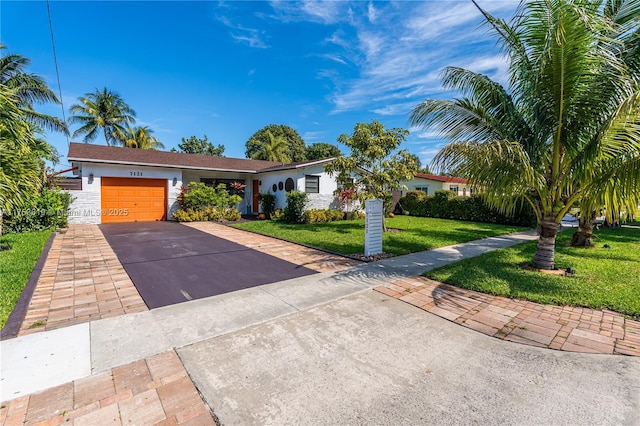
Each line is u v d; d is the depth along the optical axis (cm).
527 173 492
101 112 2917
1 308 376
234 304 425
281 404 228
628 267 617
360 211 1661
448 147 505
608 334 342
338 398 236
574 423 211
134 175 1403
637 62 496
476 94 596
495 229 1264
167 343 316
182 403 228
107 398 231
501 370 276
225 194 1594
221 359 289
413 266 641
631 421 212
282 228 1219
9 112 603
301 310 409
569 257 721
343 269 612
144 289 479
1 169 564
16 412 215
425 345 321
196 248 810
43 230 1034
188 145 4156
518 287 494
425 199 1877
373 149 1030
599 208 542
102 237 967
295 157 4278
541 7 455
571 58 451
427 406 228
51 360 279
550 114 532
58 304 413
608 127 410
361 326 364
